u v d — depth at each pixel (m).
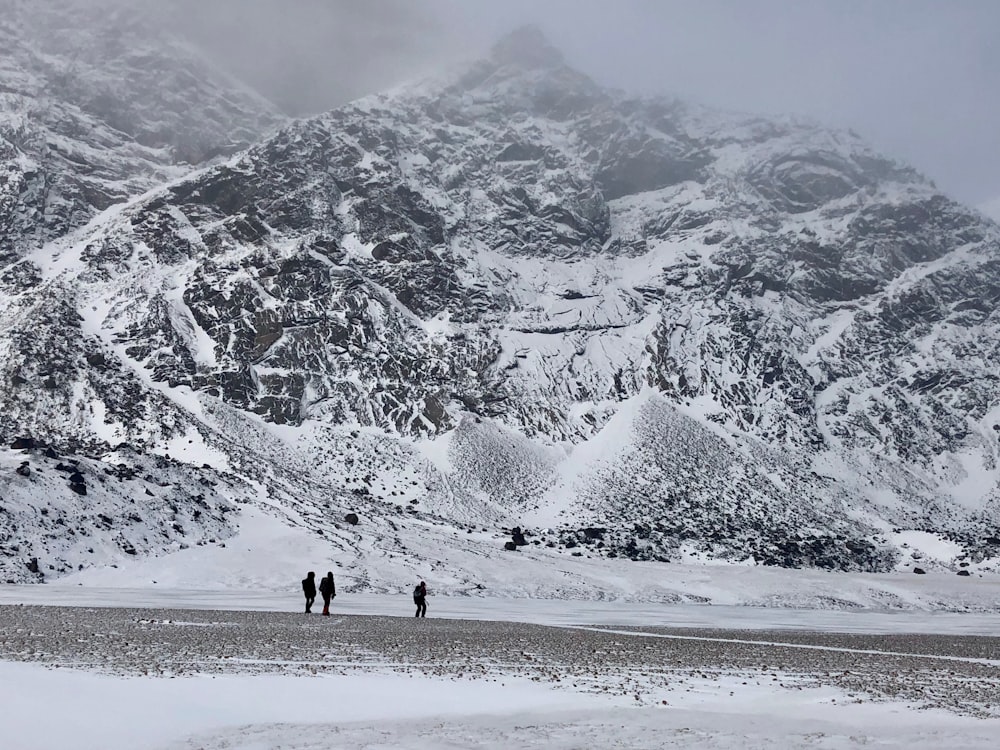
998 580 149.75
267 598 83.69
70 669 28.83
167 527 105.56
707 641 54.97
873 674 39.38
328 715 24.94
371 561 109.94
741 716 27.36
